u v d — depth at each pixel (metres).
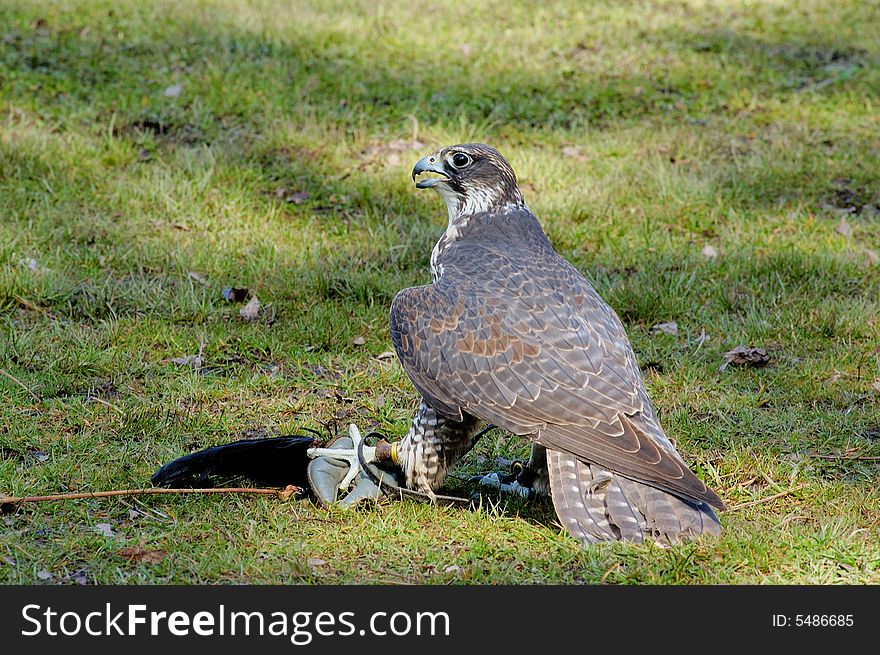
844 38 24.20
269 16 23.31
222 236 15.27
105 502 9.34
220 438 10.59
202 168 16.72
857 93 21.09
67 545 8.70
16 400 10.95
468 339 8.87
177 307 13.29
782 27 24.92
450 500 9.61
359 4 24.73
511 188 10.21
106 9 23.11
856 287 14.31
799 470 10.07
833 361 12.32
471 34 23.39
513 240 9.94
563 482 8.28
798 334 13.06
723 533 8.95
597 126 19.56
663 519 7.90
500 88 20.69
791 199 16.88
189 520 9.16
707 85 21.33
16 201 15.55
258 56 21.22
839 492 9.77
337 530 9.08
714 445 10.66
